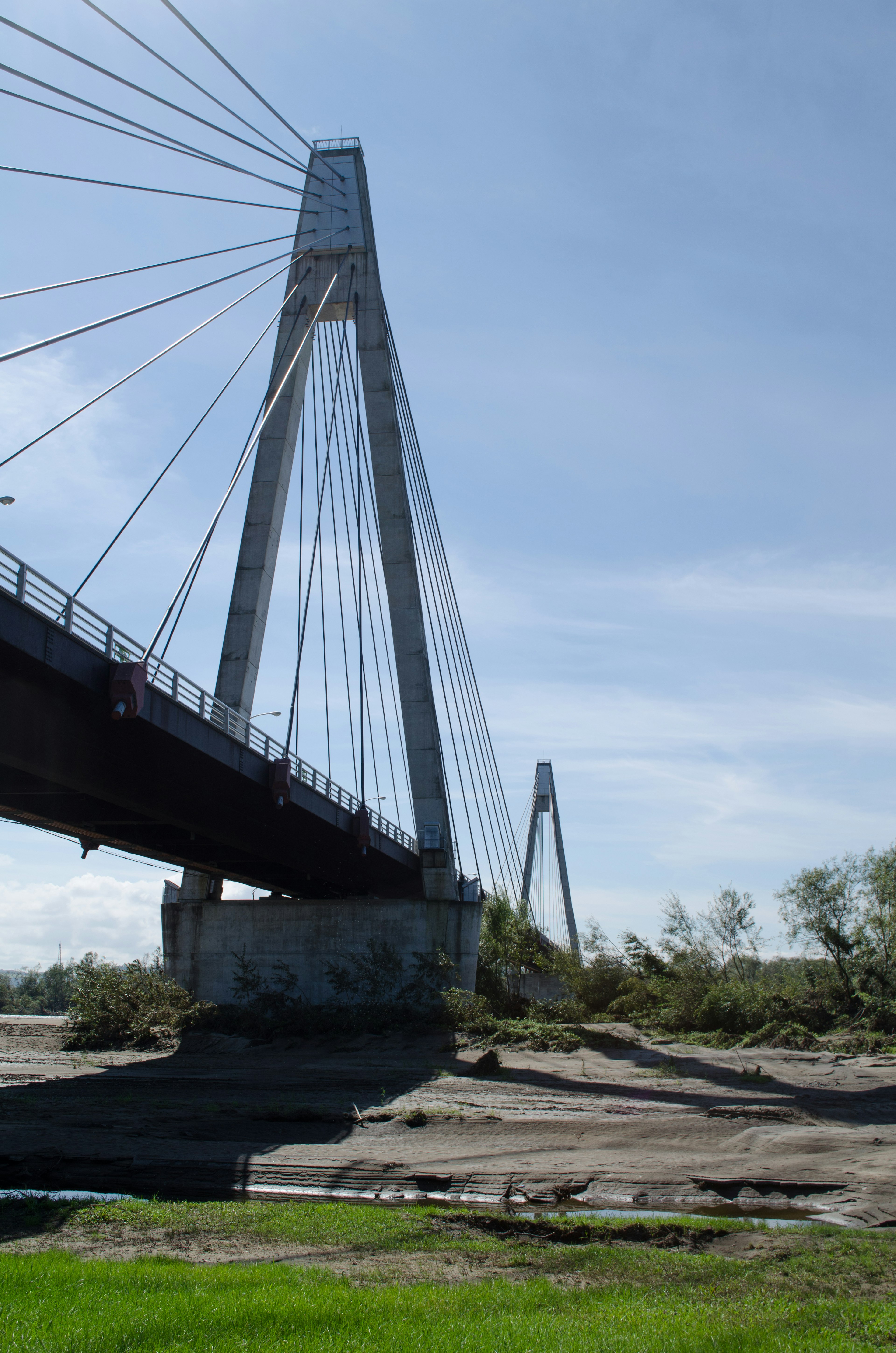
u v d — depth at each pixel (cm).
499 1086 3656
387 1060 4731
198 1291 1066
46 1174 1967
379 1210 1636
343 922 6169
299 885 6781
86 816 4366
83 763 3444
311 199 6769
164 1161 2056
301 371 6375
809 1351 906
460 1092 3466
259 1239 1428
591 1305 1091
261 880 6388
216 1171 1997
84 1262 1216
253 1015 5728
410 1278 1230
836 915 7044
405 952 6059
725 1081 3856
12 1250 1341
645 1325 971
